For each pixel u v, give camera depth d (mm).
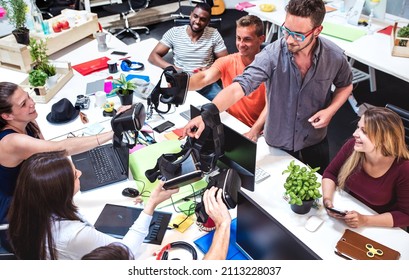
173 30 3219
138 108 1623
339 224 1581
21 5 2812
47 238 1273
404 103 3764
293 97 1878
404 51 2896
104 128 2244
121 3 4965
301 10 1544
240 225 1411
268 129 2041
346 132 3398
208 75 2400
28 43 2791
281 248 1231
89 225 1368
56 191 1241
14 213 1278
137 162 1892
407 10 3586
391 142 1567
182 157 1521
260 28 2297
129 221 1600
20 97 1783
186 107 2441
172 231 1563
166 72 1831
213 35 3180
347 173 1746
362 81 4094
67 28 3152
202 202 1385
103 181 1815
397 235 1538
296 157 2172
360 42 3154
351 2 3594
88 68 2902
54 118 2277
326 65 1796
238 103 2414
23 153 1764
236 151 1666
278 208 1661
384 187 1698
